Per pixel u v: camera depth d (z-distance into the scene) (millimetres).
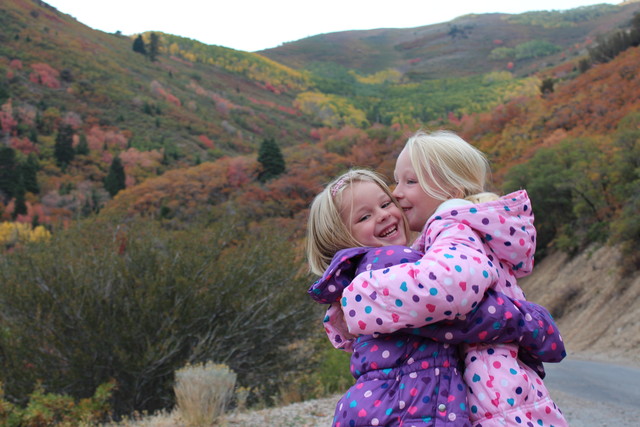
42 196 138000
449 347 1842
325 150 109750
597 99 82562
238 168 97375
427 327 1797
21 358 11164
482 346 1843
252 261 12688
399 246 1955
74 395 11266
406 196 2119
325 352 13758
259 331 12953
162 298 11539
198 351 11500
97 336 11062
